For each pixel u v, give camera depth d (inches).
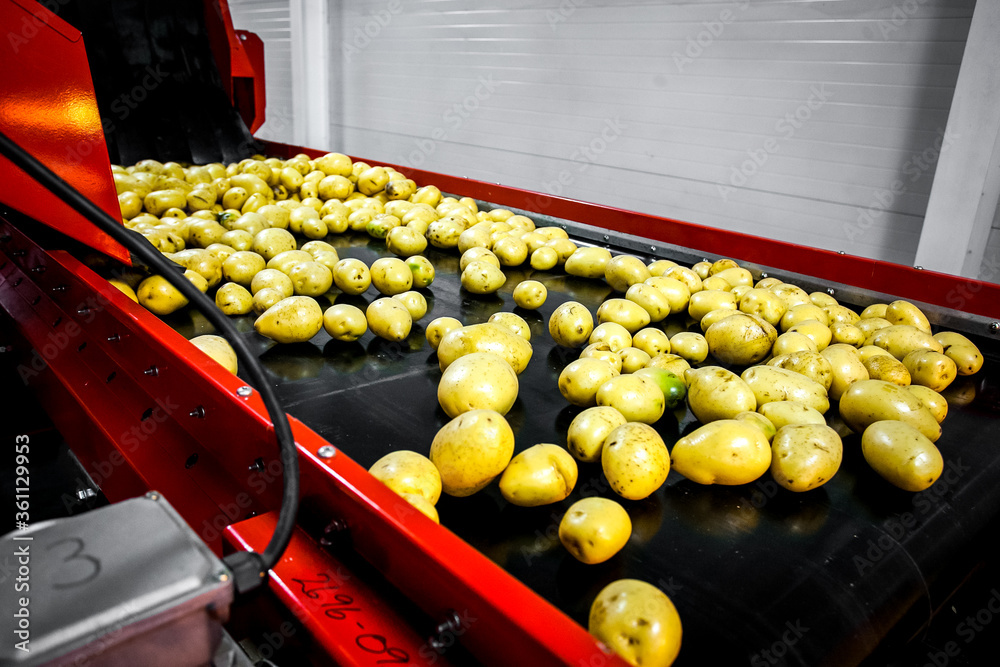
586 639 23.0
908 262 147.8
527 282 73.5
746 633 31.1
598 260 84.1
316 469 33.0
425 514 31.0
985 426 52.9
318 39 268.8
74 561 20.0
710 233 88.2
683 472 42.5
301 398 52.5
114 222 25.5
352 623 29.0
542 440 47.6
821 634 31.3
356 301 75.4
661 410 49.0
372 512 29.9
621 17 181.3
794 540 38.2
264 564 23.5
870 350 60.3
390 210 107.3
